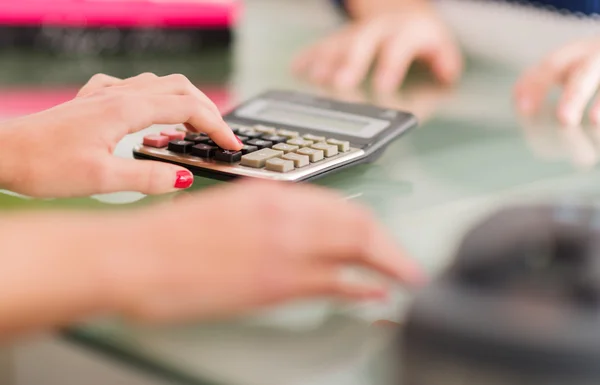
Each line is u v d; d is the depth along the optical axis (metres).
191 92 0.81
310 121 0.91
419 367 0.39
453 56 1.50
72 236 0.44
